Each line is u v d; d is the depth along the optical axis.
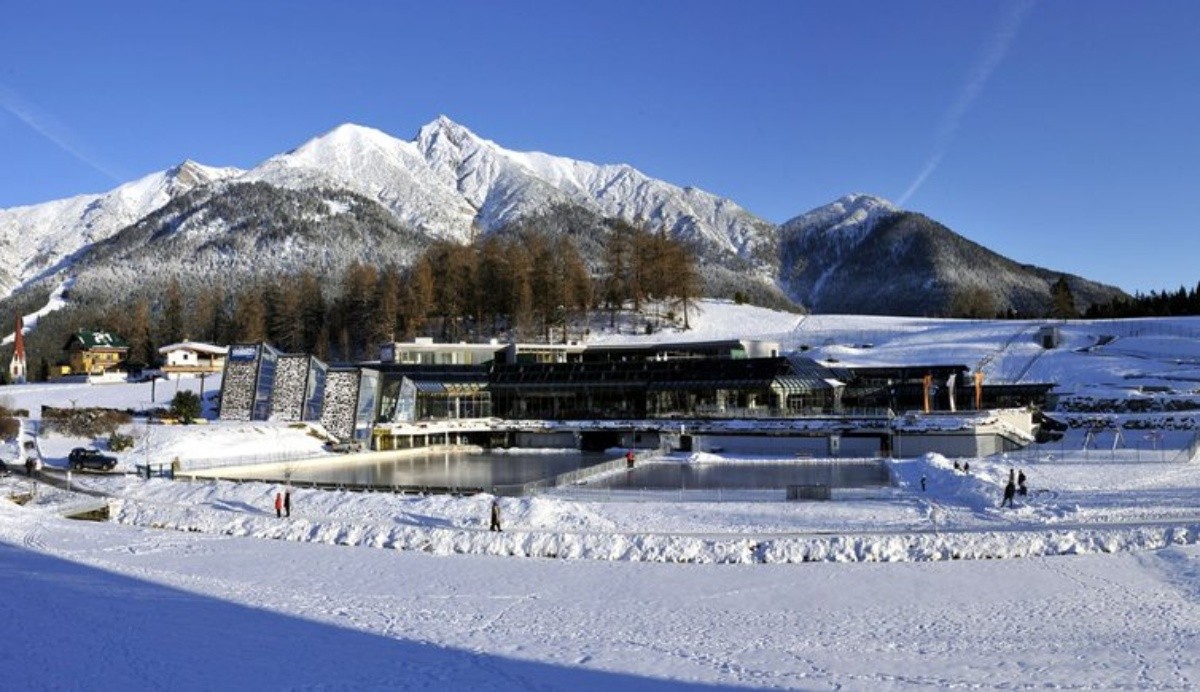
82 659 28.95
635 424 102.31
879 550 45.53
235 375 104.50
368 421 103.81
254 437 93.88
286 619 35.25
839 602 38.16
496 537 49.16
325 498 61.84
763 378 103.00
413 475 78.62
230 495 64.12
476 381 114.88
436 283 191.88
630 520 53.62
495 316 192.75
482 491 61.78
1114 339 144.88
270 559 47.09
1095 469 69.50
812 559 45.38
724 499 59.56
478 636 33.19
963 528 49.38
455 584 41.69
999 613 36.16
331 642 32.03
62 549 49.03
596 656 30.70
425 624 34.88
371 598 39.09
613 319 190.50
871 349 152.62
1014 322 168.38
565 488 65.62
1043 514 52.53
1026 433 93.25
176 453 85.31
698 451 96.31
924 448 87.31
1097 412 105.75
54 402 126.62
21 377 177.75
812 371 106.31
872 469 76.75
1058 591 39.12
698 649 31.59
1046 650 31.19
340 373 102.88
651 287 194.25
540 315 182.50
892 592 39.53
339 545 50.84
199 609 36.41
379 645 31.81
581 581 42.16
